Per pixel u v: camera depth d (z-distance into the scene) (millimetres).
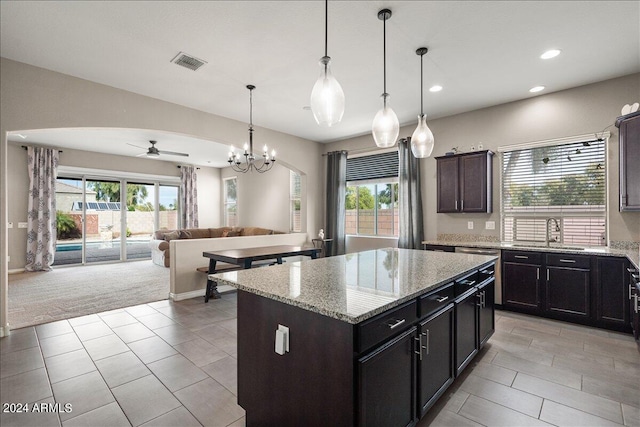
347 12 2326
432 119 4871
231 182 9469
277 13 2336
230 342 2898
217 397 2045
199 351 2707
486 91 3814
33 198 6402
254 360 1731
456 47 2822
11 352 2670
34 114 3117
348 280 1844
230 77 3426
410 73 3338
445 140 4750
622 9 2287
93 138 6012
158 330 3189
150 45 2771
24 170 6359
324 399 1381
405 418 1578
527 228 4098
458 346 2127
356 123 5109
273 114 4676
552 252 3439
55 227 6695
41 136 5828
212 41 2717
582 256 3260
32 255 6395
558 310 3404
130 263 7609
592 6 2258
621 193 3148
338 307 1321
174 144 6566
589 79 3477
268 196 7980
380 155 5715
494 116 4293
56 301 4242
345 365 1296
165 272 6375
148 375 2309
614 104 3445
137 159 8000
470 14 2352
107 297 4457
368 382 1319
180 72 3295
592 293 3213
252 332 1749
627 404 1948
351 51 2893
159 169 8445
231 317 3600
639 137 2949
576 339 2953
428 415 1854
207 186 9539
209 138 4629
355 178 6094
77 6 2232
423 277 1938
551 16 2377
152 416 1854
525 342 2896
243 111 4535
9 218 6172
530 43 2756
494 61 3080
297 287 1664
